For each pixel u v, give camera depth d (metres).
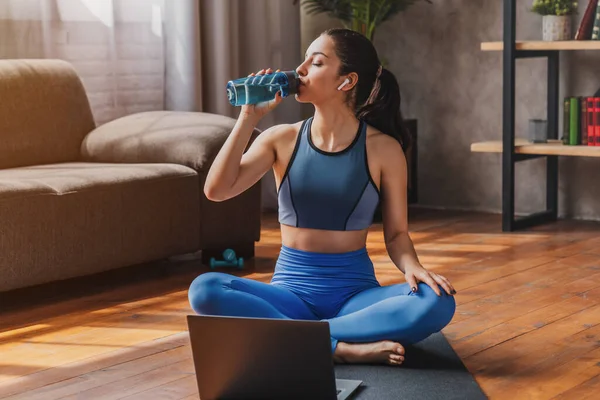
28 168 3.93
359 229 2.62
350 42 2.55
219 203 3.98
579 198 5.01
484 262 3.91
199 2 4.99
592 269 3.74
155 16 4.83
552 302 3.23
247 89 2.45
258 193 4.10
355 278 2.63
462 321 3.01
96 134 4.25
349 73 2.54
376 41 5.60
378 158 2.60
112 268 3.62
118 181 3.63
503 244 4.32
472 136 5.35
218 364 2.20
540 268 3.78
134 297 3.46
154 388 2.44
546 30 4.70
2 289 3.28
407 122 5.29
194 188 3.90
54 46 4.41
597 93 4.62
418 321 2.48
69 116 4.27
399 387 2.37
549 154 4.62
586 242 4.34
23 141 4.07
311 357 2.13
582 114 4.60
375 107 2.63
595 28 4.54
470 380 2.42
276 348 2.15
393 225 2.64
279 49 5.42
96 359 2.70
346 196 2.57
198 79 4.89
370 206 2.61
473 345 2.75
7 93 4.06
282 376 2.17
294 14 5.49
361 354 2.53
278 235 4.66
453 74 5.37
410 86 5.52
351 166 2.57
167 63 4.89
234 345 2.18
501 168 5.27
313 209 2.59
